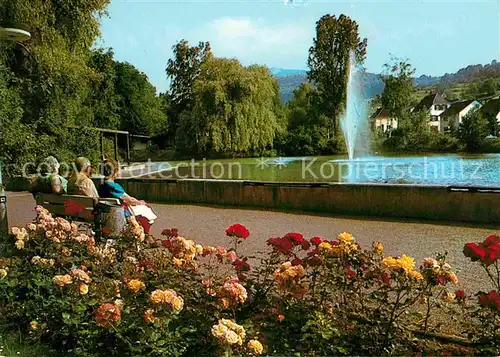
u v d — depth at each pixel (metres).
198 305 2.76
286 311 2.77
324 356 2.44
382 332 2.56
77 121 18.44
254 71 33.88
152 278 3.12
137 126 55.81
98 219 4.69
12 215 9.62
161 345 2.41
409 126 44.59
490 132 45.06
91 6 15.99
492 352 2.38
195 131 33.72
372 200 8.26
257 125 33.16
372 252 2.81
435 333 2.80
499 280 2.85
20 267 3.87
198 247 3.25
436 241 6.06
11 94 13.30
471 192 7.34
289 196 9.28
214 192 10.42
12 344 2.89
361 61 54.22
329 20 53.91
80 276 2.96
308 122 53.03
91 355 2.57
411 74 50.38
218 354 2.31
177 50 58.56
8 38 6.24
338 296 2.84
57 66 15.20
